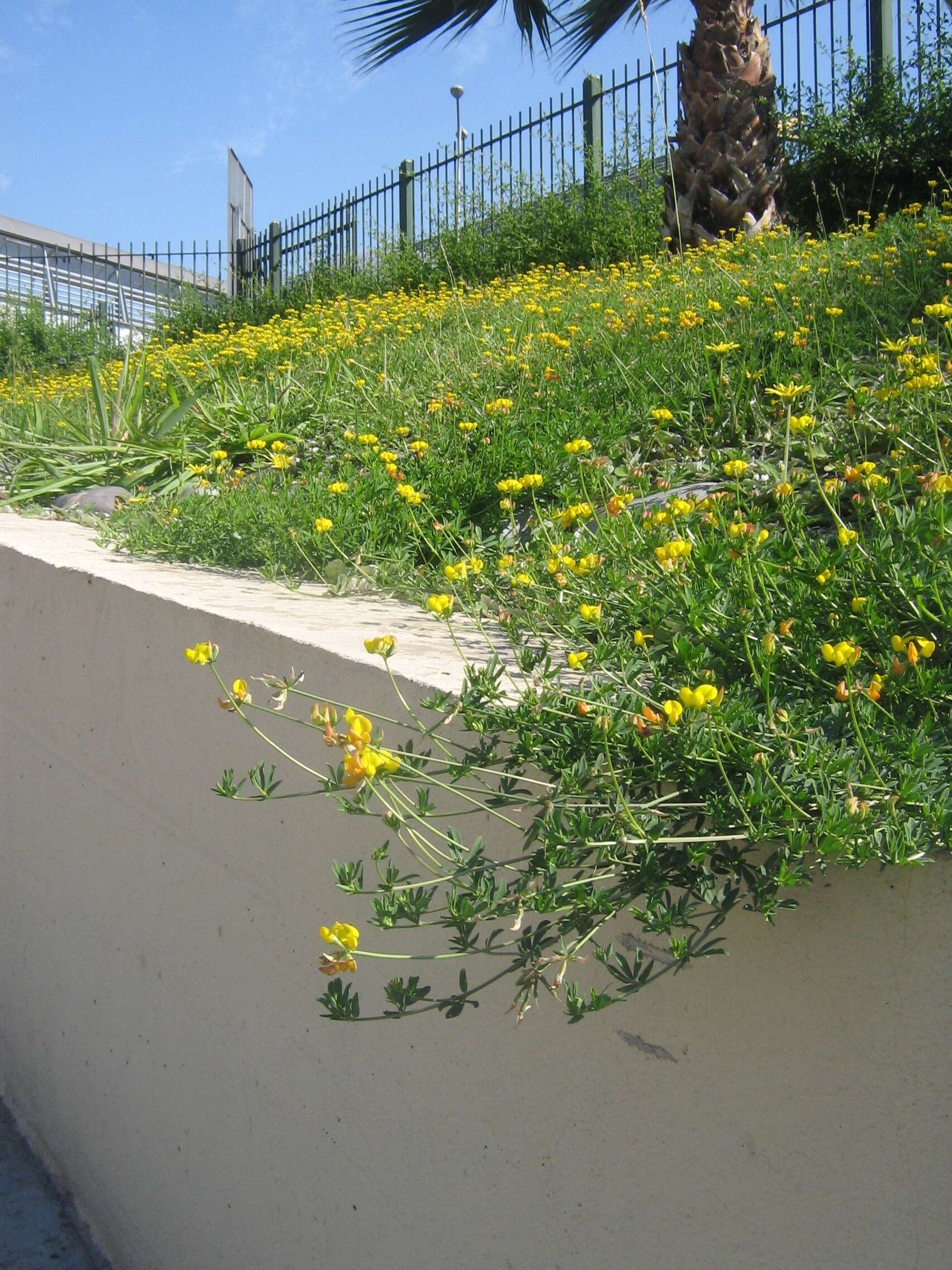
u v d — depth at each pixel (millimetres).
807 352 3488
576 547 2146
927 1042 944
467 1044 1444
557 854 1111
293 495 3295
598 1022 1248
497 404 3473
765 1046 1072
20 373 9930
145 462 4609
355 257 13281
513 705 1379
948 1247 921
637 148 10672
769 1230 1063
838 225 8797
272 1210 1883
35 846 2848
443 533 2857
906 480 2078
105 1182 2502
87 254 18703
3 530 3467
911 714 1294
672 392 3590
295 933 1780
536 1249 1332
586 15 9305
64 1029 2709
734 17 7859
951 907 933
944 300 3264
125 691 2338
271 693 1808
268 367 6496
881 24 9062
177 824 2143
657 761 1182
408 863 1530
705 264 6398
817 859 1039
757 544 1670
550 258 10258
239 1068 1965
